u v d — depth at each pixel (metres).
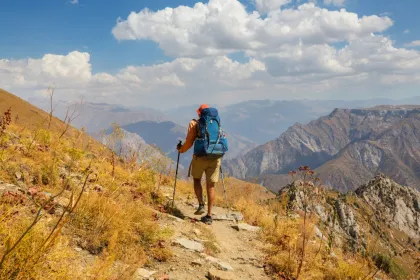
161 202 8.59
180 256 5.64
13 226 3.66
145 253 5.32
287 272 6.09
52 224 4.63
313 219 8.25
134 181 8.62
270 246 7.35
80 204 5.31
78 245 4.64
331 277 6.34
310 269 6.38
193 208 9.50
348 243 6.65
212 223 8.52
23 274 3.24
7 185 5.27
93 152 8.62
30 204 4.78
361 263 6.34
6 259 3.21
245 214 9.89
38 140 7.79
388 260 5.96
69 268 3.78
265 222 9.07
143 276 4.55
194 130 7.95
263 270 6.15
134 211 6.27
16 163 6.09
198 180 8.27
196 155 7.96
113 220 5.39
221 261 5.96
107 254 4.34
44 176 6.18
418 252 6.03
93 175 7.44
